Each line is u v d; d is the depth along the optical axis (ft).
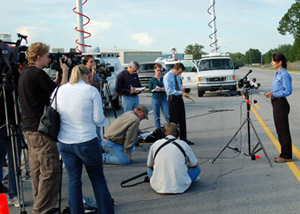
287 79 18.78
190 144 25.02
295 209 13.41
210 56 66.95
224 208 13.80
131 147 20.56
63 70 15.23
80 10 34.53
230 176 17.71
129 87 25.39
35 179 13.58
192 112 42.16
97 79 23.21
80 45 34.99
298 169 18.33
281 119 19.27
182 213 13.51
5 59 13.17
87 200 14.66
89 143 11.93
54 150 13.12
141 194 15.78
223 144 24.75
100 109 12.18
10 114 14.69
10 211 14.42
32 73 12.67
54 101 12.23
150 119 38.14
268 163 19.71
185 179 15.67
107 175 18.72
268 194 15.06
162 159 15.53
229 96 59.47
